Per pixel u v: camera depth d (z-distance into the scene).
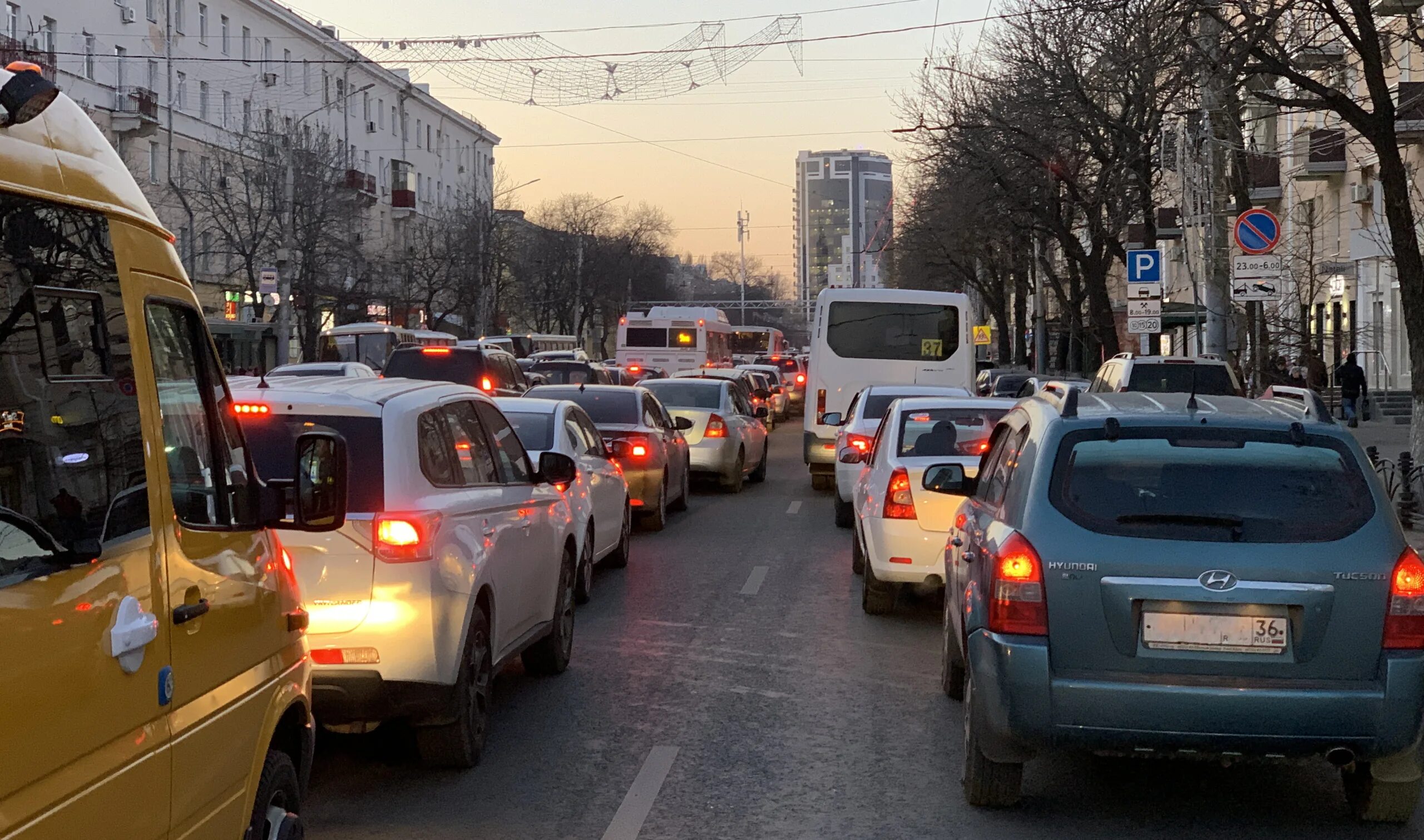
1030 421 6.15
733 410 22.27
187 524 3.59
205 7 58.41
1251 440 5.62
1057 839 5.60
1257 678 5.30
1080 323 43.09
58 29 47.81
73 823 2.82
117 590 3.07
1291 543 5.36
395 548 6.05
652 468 16.61
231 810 3.77
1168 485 5.53
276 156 51.84
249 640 3.96
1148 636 5.34
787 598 11.84
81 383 3.08
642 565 13.95
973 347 24.19
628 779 6.43
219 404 4.02
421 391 6.97
